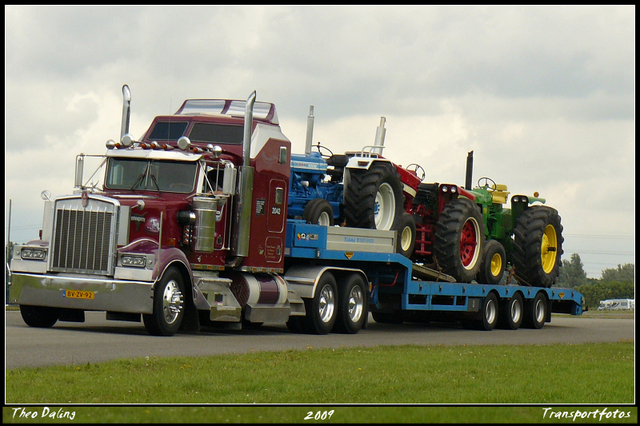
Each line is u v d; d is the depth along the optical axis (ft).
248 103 55.11
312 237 59.72
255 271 55.93
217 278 53.78
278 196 57.62
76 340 44.39
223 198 53.36
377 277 68.03
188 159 52.85
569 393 33.09
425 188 75.41
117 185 53.47
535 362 42.65
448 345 52.90
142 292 47.83
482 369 38.88
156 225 50.44
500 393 32.32
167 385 31.07
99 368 34.09
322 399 29.86
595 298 408.67
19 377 31.50
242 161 55.31
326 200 64.44
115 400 28.32
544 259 87.20
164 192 52.75
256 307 55.21
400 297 69.36
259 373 34.68
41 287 48.98
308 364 38.27
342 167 67.92
